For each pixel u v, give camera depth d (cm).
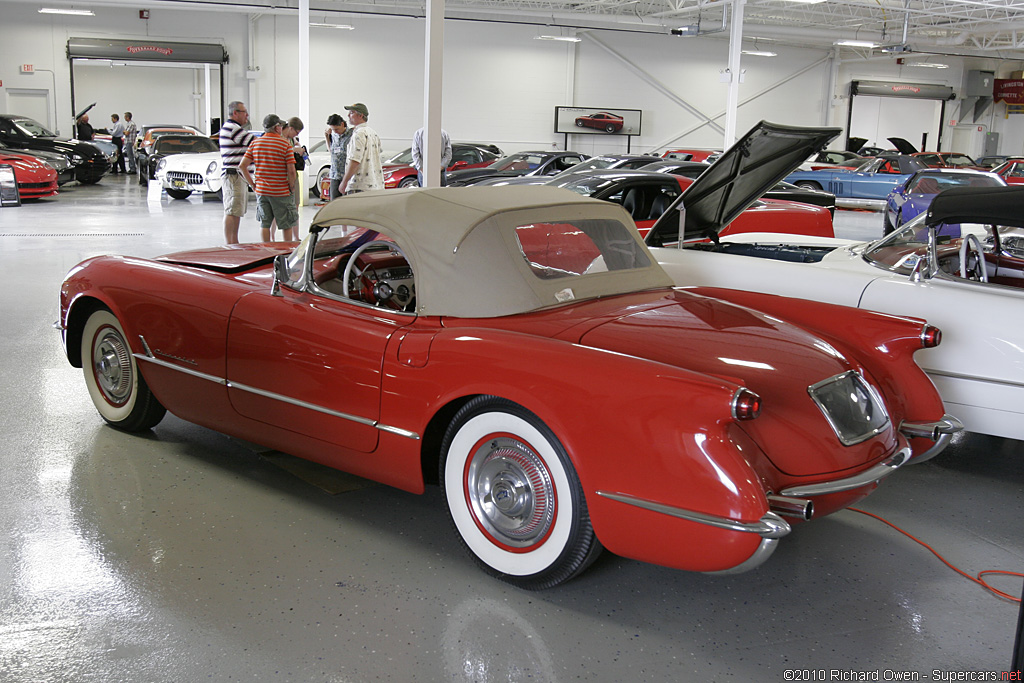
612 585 278
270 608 257
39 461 368
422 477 288
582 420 241
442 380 271
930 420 306
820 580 285
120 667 225
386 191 328
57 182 1706
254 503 333
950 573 293
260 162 883
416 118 2686
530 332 275
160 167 1755
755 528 217
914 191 1253
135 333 373
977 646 247
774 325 296
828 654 241
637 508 234
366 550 297
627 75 2825
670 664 234
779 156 417
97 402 412
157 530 306
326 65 2591
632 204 718
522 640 243
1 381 483
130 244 1055
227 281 357
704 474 223
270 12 2417
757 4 2448
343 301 314
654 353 263
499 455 268
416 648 238
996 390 363
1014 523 337
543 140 2797
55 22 2512
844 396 268
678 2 2381
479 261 286
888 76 3234
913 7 2439
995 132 3441
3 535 298
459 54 2667
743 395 221
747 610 265
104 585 267
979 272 420
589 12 2594
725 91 2933
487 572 279
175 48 2519
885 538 320
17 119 2022
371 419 294
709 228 497
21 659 227
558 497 254
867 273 411
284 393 320
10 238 1088
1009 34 2916
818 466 249
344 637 242
